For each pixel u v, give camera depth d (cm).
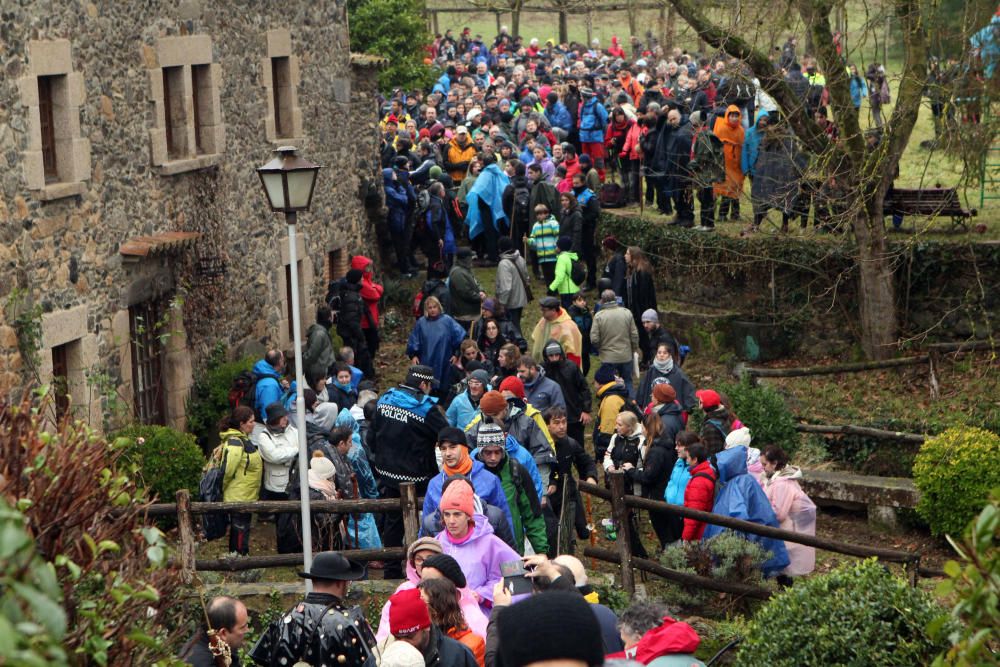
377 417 1605
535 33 7412
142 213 2133
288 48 2752
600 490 1550
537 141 3712
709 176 2695
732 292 2762
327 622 991
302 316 2859
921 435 2148
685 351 2278
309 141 2886
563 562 1049
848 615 1097
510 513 1358
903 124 2350
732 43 2355
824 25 2341
